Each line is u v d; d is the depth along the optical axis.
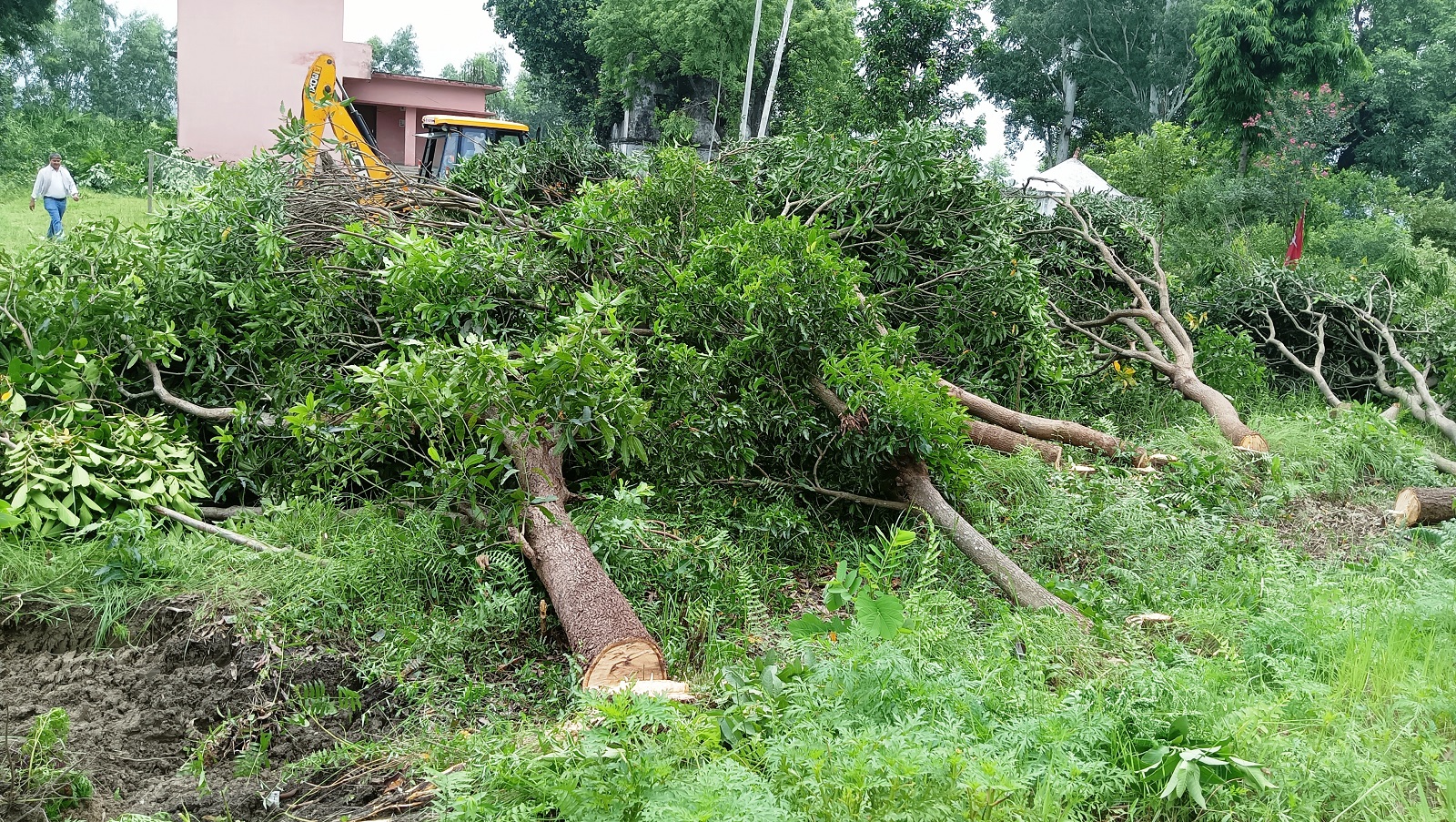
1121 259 10.47
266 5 21.22
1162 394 9.28
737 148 8.13
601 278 6.49
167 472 5.07
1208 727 3.27
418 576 4.47
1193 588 5.13
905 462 5.44
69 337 5.70
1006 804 2.73
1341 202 19.53
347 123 13.88
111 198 21.67
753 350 5.67
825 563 5.37
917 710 3.22
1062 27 42.34
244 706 3.67
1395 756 3.26
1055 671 3.77
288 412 5.08
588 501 5.14
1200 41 21.77
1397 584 4.99
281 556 4.46
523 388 4.80
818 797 2.60
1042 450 6.90
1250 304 10.99
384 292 6.09
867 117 17.28
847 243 7.75
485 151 8.45
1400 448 7.99
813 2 31.95
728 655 4.00
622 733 2.88
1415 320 10.51
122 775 3.32
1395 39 38.78
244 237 6.25
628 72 33.09
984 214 7.80
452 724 3.60
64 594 4.22
